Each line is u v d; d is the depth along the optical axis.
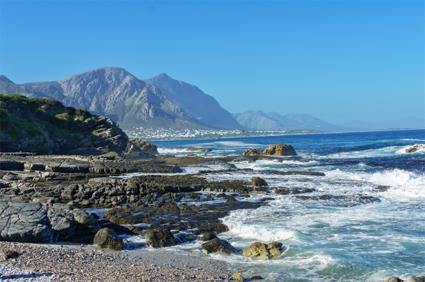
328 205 27.83
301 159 61.75
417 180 36.28
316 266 16.20
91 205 28.75
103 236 19.17
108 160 54.16
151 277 13.91
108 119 86.06
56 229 19.83
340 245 18.62
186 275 14.62
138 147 89.62
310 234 20.52
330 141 149.50
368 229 21.34
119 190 31.00
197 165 52.97
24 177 36.53
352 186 35.00
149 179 35.88
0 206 20.59
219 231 22.02
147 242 19.62
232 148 113.19
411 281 13.99
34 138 68.69
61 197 29.95
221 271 15.69
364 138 164.75
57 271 13.75
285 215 24.95
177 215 25.20
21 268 13.88
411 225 22.02
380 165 50.19
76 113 85.69
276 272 15.67
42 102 83.12
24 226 19.06
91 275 13.57
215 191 32.94
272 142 161.88
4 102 71.75
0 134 62.91
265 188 33.53
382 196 30.67
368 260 16.62
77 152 77.44
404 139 130.12
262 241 20.05
